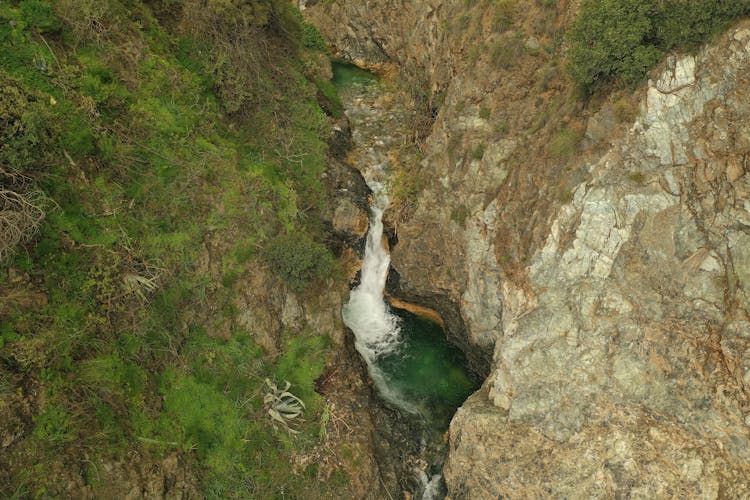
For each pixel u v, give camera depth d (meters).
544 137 14.84
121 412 12.32
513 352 13.42
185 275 14.54
